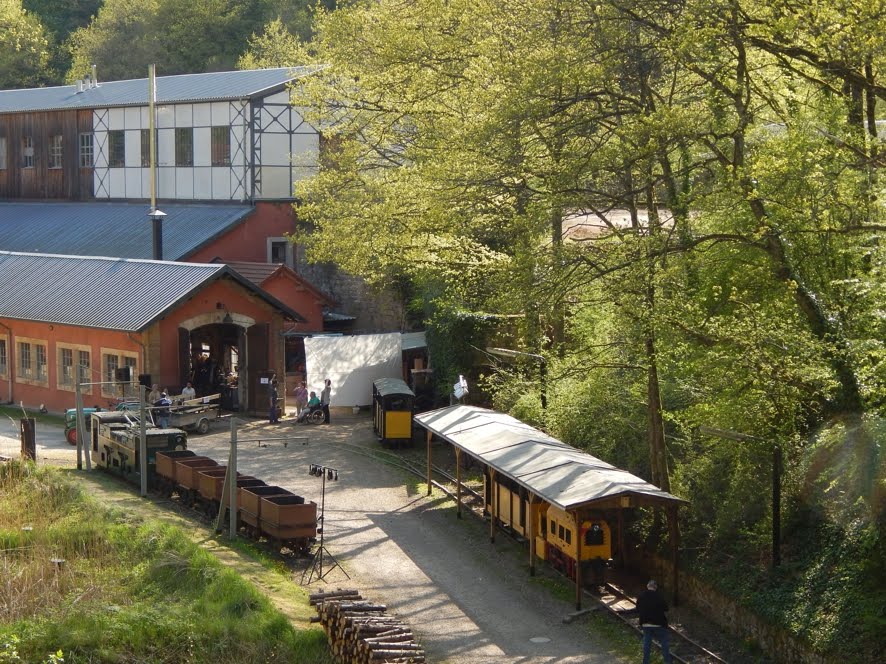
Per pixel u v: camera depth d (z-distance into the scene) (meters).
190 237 50.94
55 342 41.94
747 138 22.70
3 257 48.78
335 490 31.19
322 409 41.38
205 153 54.44
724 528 22.47
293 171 53.03
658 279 21.69
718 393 22.48
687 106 23.47
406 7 33.94
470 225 30.66
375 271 41.97
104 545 22.78
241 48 80.25
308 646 19.16
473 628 20.94
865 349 19.17
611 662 19.38
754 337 20.36
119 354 39.41
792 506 21.62
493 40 26.34
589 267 22.72
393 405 36.84
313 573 23.84
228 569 21.52
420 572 24.30
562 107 23.38
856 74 19.64
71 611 19.30
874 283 18.66
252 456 35.06
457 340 39.12
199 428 38.44
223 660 18.42
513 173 25.12
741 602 20.41
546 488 22.69
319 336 43.16
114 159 59.31
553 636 20.61
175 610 19.62
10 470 27.83
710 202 21.83
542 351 28.56
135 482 29.97
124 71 80.06
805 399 21.39
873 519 19.08
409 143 36.94
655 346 22.69
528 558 25.34
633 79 23.47
